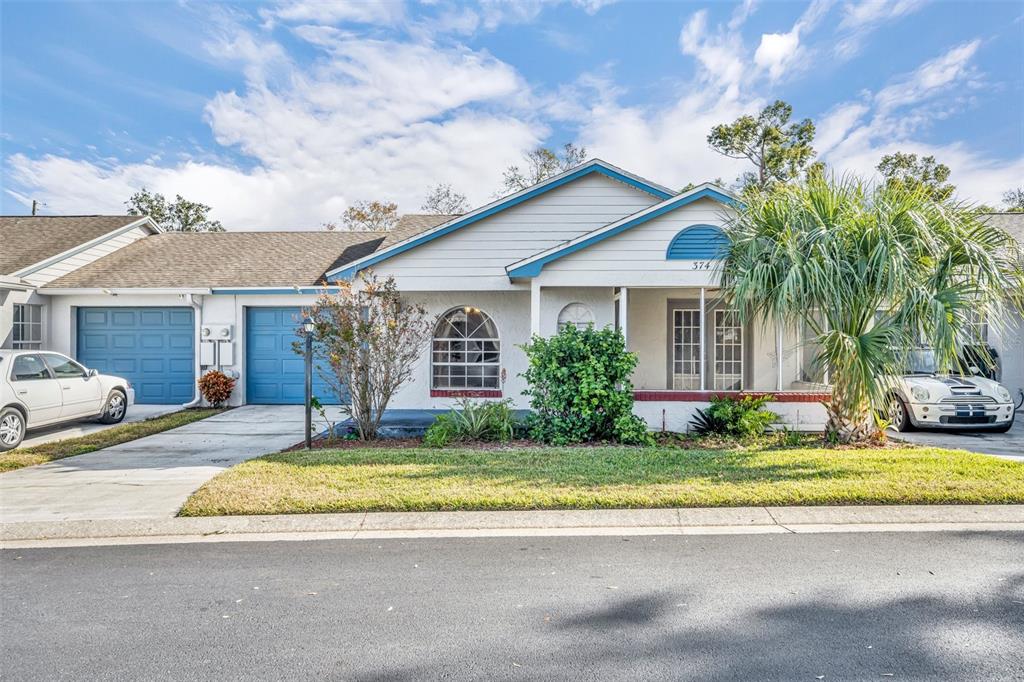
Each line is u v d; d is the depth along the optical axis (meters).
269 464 7.31
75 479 7.02
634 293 12.73
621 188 12.26
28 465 7.82
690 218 10.09
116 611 3.76
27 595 4.01
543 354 9.12
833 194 8.17
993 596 3.84
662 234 10.12
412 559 4.60
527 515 5.55
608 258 10.19
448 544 4.93
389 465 7.22
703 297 10.11
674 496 5.79
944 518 5.41
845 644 3.25
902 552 4.63
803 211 8.15
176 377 14.28
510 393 12.66
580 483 6.30
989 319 7.91
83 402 10.46
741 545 4.82
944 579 4.12
